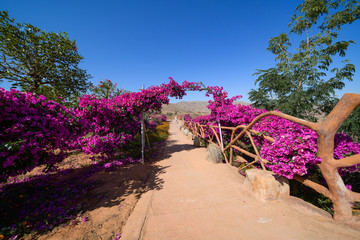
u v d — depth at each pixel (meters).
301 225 1.81
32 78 5.90
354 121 4.57
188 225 2.00
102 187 3.38
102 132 4.44
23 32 5.39
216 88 5.44
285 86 6.52
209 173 4.11
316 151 2.01
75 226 2.13
